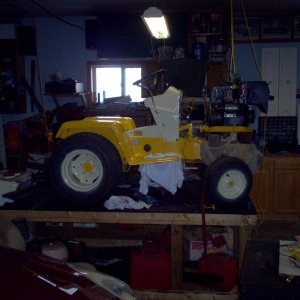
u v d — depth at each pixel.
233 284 3.09
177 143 3.09
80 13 5.76
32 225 3.81
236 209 2.98
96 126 3.03
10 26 5.74
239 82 3.42
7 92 5.89
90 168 3.02
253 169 3.26
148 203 3.05
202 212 2.88
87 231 3.97
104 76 6.14
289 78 5.80
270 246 2.51
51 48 6.09
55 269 2.03
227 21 5.50
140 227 3.94
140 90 6.06
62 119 5.48
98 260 3.52
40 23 6.05
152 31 4.64
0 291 1.72
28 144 5.00
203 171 3.42
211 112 3.31
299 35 5.68
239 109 3.26
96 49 5.96
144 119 5.16
